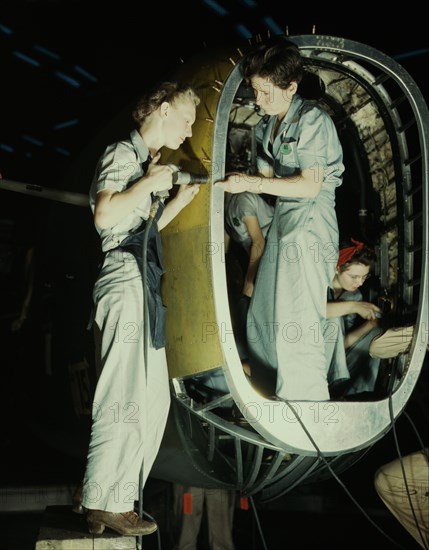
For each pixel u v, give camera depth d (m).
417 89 4.56
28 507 6.75
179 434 4.19
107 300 3.74
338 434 4.18
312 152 4.25
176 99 3.90
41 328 5.38
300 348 4.28
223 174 3.98
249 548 5.80
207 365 3.95
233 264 5.04
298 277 4.30
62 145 7.81
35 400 5.54
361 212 5.12
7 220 7.63
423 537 4.71
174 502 5.20
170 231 4.10
